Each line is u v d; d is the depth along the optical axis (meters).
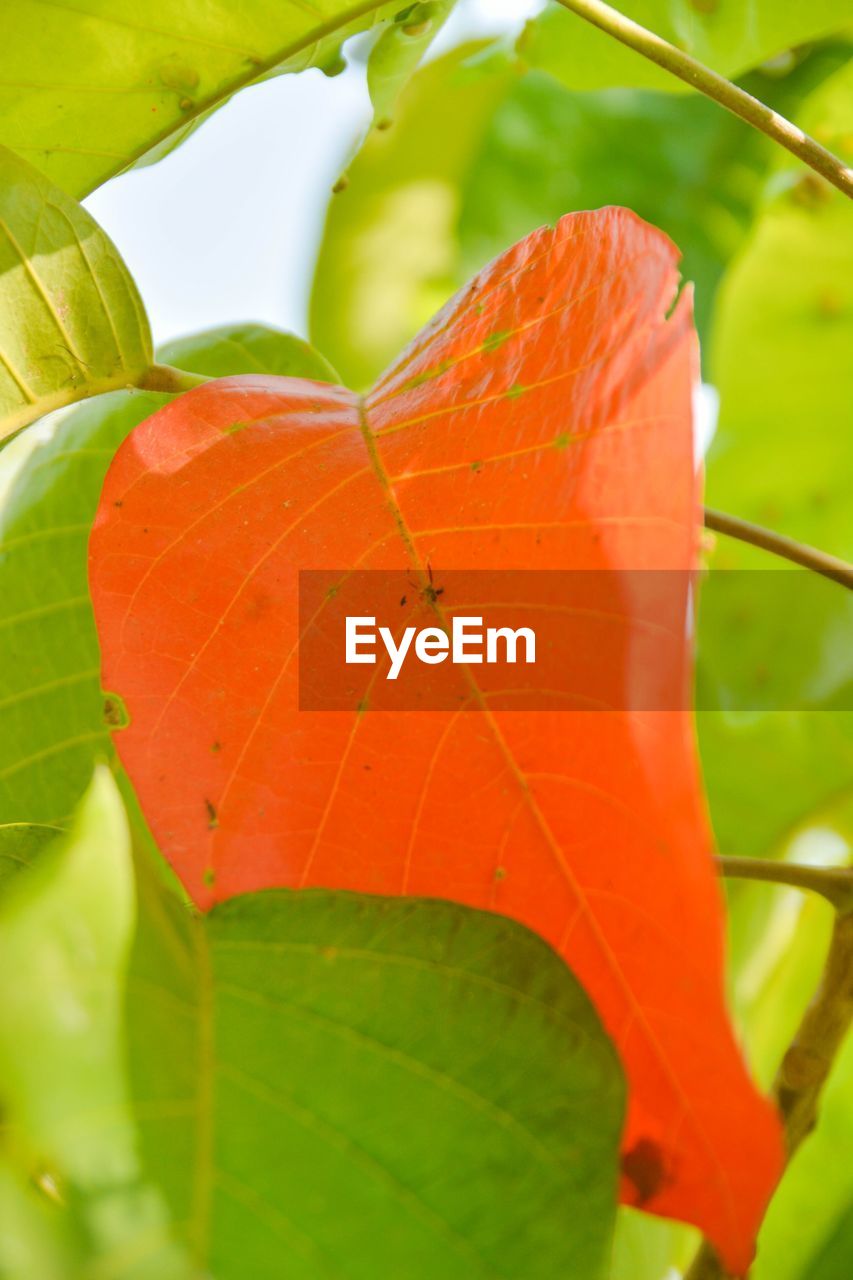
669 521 0.36
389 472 0.42
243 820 0.39
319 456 0.43
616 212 0.41
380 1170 0.35
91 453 0.53
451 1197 0.35
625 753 0.36
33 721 0.50
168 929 0.36
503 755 0.38
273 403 0.44
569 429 0.39
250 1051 0.35
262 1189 0.34
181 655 0.41
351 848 0.39
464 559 0.40
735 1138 0.34
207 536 0.42
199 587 0.41
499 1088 0.36
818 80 0.87
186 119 0.55
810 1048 0.46
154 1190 0.33
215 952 0.37
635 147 1.01
